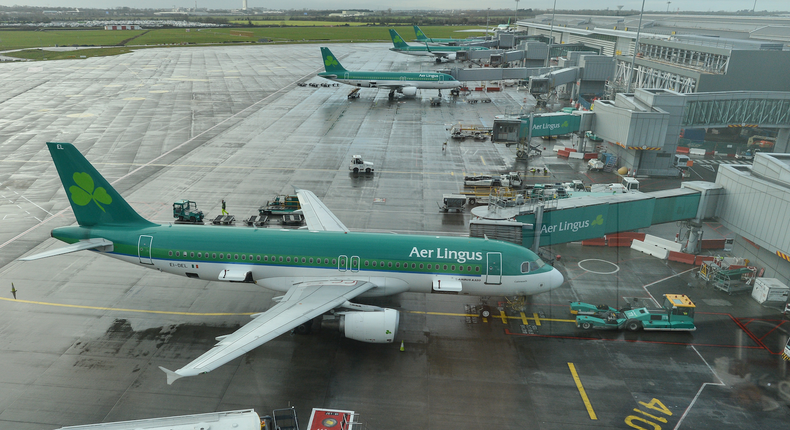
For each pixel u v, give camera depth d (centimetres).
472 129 10056
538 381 3155
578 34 19038
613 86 13312
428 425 2748
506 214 4425
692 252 5053
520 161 8331
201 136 9256
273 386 3023
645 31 17538
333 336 3575
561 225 4575
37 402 2833
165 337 3491
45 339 3428
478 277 3659
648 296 4244
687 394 3069
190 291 4131
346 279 3641
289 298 3341
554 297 4206
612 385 3134
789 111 7906
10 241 4931
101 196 3681
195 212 5412
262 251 3641
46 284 4166
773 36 11750
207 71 17600
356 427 2708
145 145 8569
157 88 14112
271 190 6575
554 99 13925
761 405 2984
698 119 7694
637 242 5222
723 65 9225
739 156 8712
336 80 13050
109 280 4272
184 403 2856
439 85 13050
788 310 3994
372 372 3186
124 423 2284
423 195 6569
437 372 3209
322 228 4244
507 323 3819
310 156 8206
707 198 4825
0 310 3762
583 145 8706
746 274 4350
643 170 7712
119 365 3178
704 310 4050
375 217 5756
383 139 9425
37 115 10506
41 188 6456
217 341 3459
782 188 3991
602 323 3694
